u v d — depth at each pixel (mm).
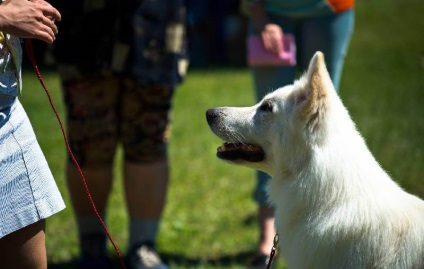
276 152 4719
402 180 9164
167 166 6648
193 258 7113
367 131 11812
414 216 4352
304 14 6211
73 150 6430
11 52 3811
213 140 12125
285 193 4629
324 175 4395
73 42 6188
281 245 4707
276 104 4727
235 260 7016
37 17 3674
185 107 15016
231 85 17594
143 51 6230
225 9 20781
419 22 27000
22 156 3893
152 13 6242
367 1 31891
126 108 6430
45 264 4102
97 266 6598
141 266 6492
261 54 6211
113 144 6492
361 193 4348
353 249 4316
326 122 4406
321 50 6312
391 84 16672
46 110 14406
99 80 6258
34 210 3939
